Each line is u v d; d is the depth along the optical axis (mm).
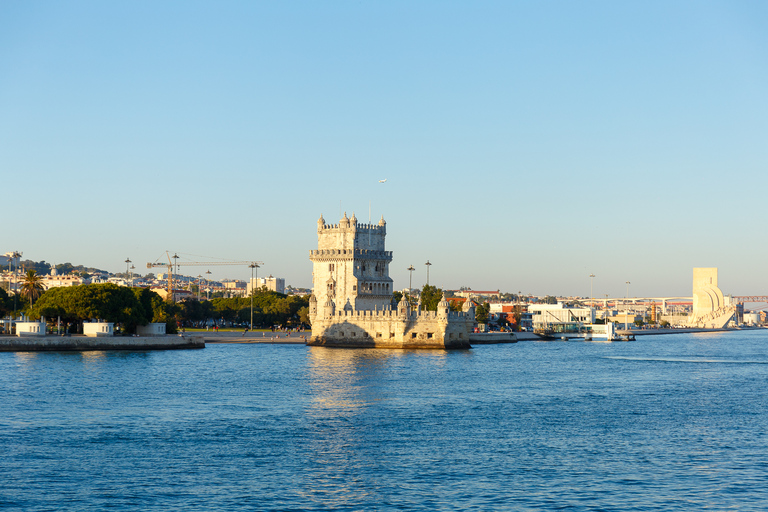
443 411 112312
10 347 199375
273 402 118438
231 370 164000
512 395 129875
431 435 95312
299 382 143250
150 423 100750
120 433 94500
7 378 142500
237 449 87062
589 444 91062
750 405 121000
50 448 86562
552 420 106000
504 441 92312
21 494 70688
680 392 136875
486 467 80688
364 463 81875
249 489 72812
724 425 103250
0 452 84625
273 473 77812
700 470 79938
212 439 91812
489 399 124812
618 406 118812
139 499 69750
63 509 67125
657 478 76938
